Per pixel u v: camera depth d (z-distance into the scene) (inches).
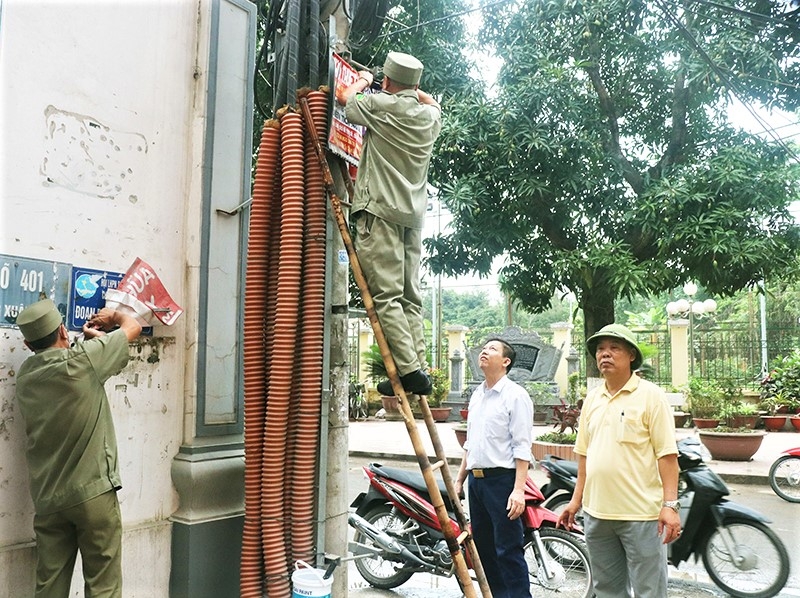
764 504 325.1
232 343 138.0
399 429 622.2
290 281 119.0
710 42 381.7
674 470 123.0
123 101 122.9
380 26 157.6
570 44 417.7
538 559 172.4
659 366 757.3
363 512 192.5
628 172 411.2
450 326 860.6
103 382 103.7
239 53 144.2
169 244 130.6
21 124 106.7
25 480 106.0
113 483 102.4
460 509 122.4
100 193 118.2
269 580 116.3
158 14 130.0
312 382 120.5
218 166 137.7
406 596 186.2
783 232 383.2
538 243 405.7
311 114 123.2
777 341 819.4
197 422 130.0
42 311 100.6
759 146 394.3
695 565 217.9
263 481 118.7
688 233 356.8
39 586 101.8
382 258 112.3
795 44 384.8
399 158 114.3
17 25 106.3
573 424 399.9
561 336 802.8
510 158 377.4
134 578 120.6
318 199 122.6
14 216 105.3
